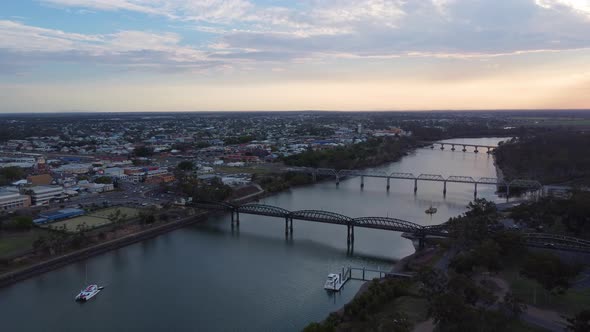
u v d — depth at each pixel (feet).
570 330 394.93
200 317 494.18
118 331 464.65
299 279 600.39
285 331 464.24
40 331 465.06
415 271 597.93
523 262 545.44
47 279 599.98
